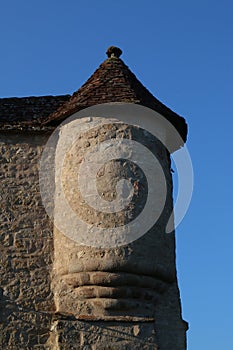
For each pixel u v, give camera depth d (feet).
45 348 43.19
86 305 43.68
